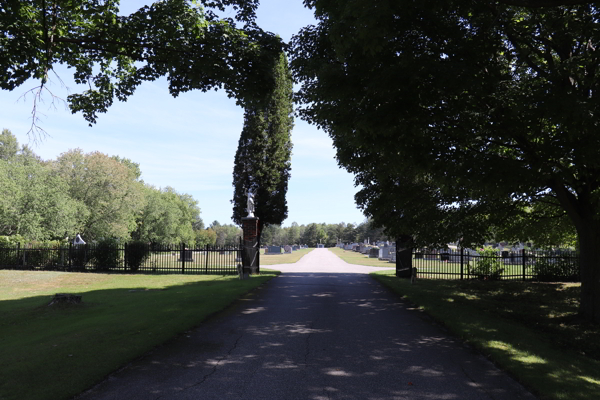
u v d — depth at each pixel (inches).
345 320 361.1
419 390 193.6
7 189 1219.2
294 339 289.7
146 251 896.9
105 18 383.6
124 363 227.8
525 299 528.7
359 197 652.7
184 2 389.4
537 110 286.2
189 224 3417.8
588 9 329.4
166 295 492.4
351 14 278.7
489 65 348.8
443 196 517.3
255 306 428.5
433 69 294.0
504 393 191.2
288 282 669.9
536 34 373.7
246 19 438.6
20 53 357.4
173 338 289.0
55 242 1105.4
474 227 511.5
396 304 456.4
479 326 332.8
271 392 188.4
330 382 202.8
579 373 223.9
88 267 929.5
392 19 294.8
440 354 256.8
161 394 184.4
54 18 351.6
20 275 777.6
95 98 481.7
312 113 496.1
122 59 454.0
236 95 433.7
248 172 972.6
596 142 294.8
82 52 438.3
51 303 435.5
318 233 6323.8
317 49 445.4
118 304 434.3
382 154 395.2
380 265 1288.1
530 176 328.2
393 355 253.0
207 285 606.2
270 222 997.2
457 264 1144.8
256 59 415.2
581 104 268.1
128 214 1851.6
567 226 589.0
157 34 388.2
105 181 1753.2
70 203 1465.3
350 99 346.6
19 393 177.3
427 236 528.4
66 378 197.9
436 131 365.7
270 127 978.1
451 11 338.6
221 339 287.9
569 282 727.7
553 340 315.9
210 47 400.8
